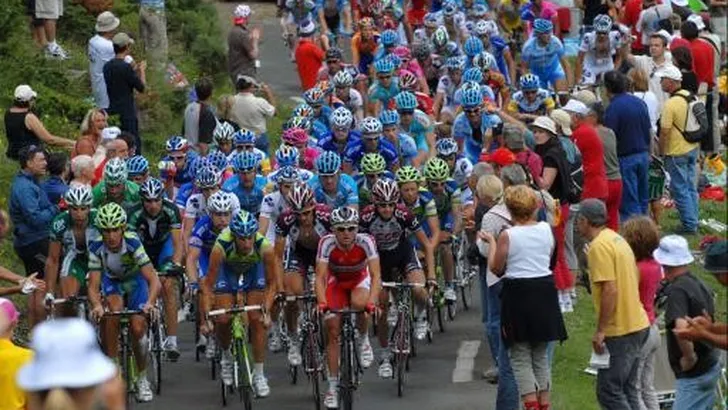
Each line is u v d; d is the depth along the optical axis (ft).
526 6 263.90
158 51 244.83
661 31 215.31
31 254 147.95
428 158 177.99
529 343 114.42
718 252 99.04
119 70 198.08
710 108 210.18
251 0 351.87
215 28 277.64
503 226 124.98
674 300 104.42
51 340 51.85
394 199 136.15
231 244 130.93
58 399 51.11
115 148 161.79
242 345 129.39
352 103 198.08
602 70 226.38
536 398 114.73
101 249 130.41
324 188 141.69
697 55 207.41
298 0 266.36
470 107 172.14
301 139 165.68
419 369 145.07
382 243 137.59
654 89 208.13
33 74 220.64
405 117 177.68
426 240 140.05
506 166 133.18
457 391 137.49
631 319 112.78
